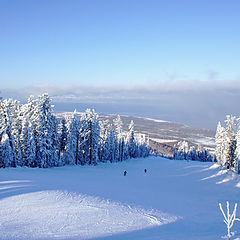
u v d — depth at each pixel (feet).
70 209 38.11
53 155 131.95
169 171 169.48
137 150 292.61
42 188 53.83
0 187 50.83
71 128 151.33
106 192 59.31
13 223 29.07
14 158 105.70
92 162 159.63
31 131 116.06
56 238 24.97
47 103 121.80
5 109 106.01
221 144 170.50
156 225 34.22
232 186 103.40
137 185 88.33
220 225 37.37
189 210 51.49
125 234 28.02
